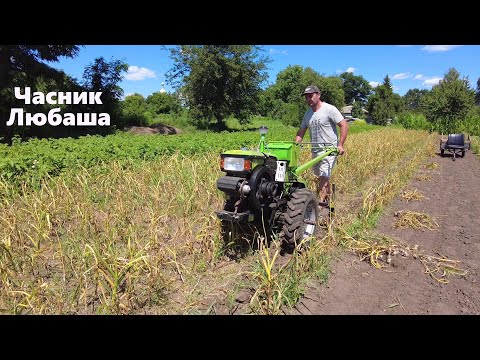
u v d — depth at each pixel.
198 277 4.29
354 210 7.16
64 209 5.83
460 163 15.60
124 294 3.56
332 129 6.09
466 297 4.06
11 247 4.33
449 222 6.81
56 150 9.86
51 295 3.75
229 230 5.00
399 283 4.38
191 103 37.19
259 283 4.00
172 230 5.56
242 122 40.91
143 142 12.04
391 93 76.19
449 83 36.88
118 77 27.89
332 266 4.72
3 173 6.68
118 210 5.52
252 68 37.28
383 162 13.30
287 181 5.02
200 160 8.91
